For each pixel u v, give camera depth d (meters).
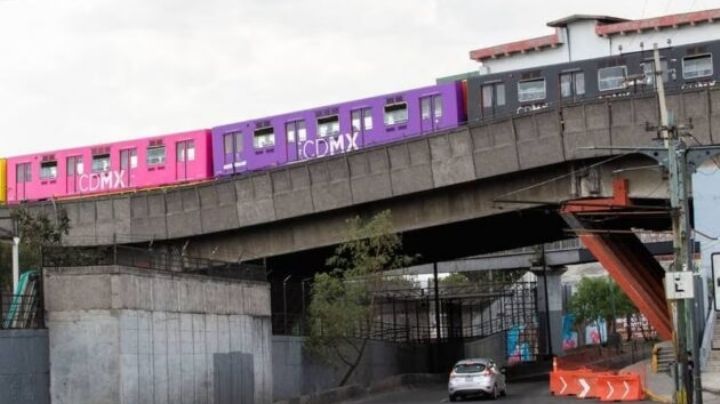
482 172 42.19
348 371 46.12
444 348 62.69
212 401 31.41
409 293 72.06
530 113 41.19
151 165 50.31
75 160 52.25
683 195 25.64
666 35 73.62
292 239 47.16
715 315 42.94
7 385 24.56
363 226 45.25
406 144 43.50
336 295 44.03
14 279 29.47
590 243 43.16
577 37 79.69
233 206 46.59
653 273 48.06
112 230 48.06
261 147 48.16
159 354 28.34
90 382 26.11
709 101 38.41
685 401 25.27
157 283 28.61
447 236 51.19
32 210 48.31
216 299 32.41
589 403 35.62
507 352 79.62
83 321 26.34
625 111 39.56
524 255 83.88
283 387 38.88
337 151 46.34
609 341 91.62
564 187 41.97
